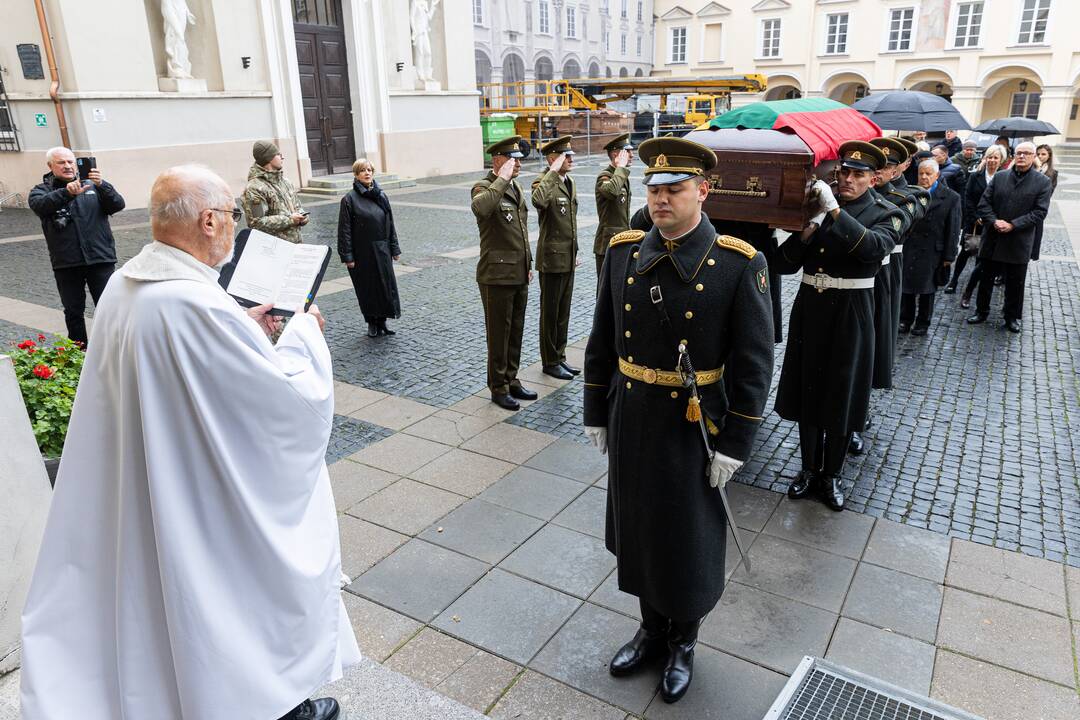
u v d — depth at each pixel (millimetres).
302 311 2045
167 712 1849
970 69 31984
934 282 6492
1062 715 2473
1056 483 4027
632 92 25938
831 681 2479
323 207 14039
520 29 33094
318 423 1870
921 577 3209
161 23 14023
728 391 3201
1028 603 3035
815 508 3789
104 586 1866
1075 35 29422
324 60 17125
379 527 3596
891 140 4242
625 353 2438
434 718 2393
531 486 3992
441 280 8719
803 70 36375
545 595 3094
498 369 4977
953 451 4418
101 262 6020
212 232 1786
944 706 2340
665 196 2211
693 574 2412
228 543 1787
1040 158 8688
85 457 1826
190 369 1677
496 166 4734
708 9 38562
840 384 3605
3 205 14117
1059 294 8156
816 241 3568
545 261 5355
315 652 1939
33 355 3742
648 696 2559
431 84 19141
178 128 14164
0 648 2568
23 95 13016
